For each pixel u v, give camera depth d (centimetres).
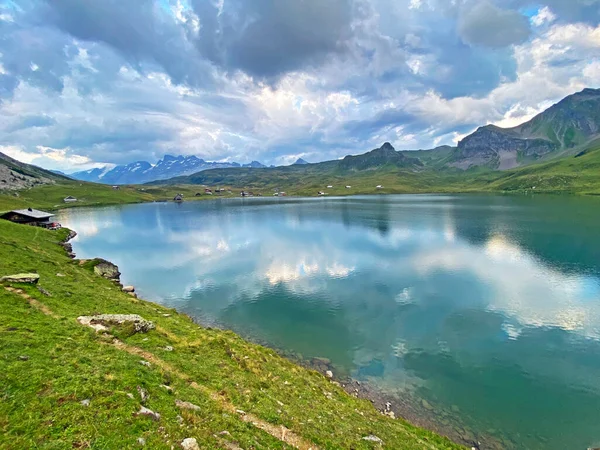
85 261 5878
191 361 2294
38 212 11500
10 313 2325
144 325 2623
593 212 14162
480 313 4834
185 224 14975
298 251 8988
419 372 3428
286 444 1619
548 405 2914
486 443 2483
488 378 3316
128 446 1184
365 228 12475
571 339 4050
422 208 19388
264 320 4706
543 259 7419
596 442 2498
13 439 1117
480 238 9825
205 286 6231
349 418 2225
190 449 1256
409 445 2045
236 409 1816
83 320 2502
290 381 2600
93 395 1440
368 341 4088
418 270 6969
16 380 1430
